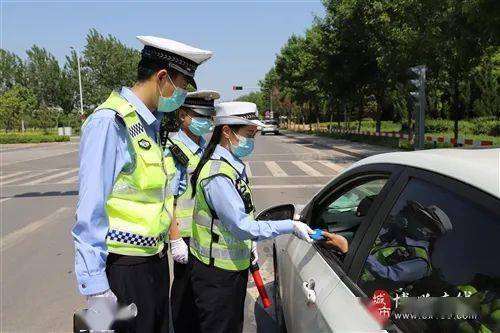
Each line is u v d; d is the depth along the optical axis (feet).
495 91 108.78
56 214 29.89
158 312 7.67
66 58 211.00
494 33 36.32
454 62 47.01
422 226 6.05
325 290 7.32
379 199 7.26
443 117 124.36
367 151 67.97
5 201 35.47
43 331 13.44
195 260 9.32
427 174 6.29
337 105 124.57
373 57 77.15
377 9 60.64
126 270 7.03
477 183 5.32
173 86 7.29
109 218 6.95
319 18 84.79
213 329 9.22
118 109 6.78
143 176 6.97
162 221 7.33
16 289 16.76
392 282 6.21
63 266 19.24
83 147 6.51
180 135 12.18
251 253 10.01
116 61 176.24
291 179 43.14
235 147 8.98
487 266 4.95
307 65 111.65
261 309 14.55
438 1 42.32
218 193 8.59
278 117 255.70
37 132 167.94
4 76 206.69
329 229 9.63
